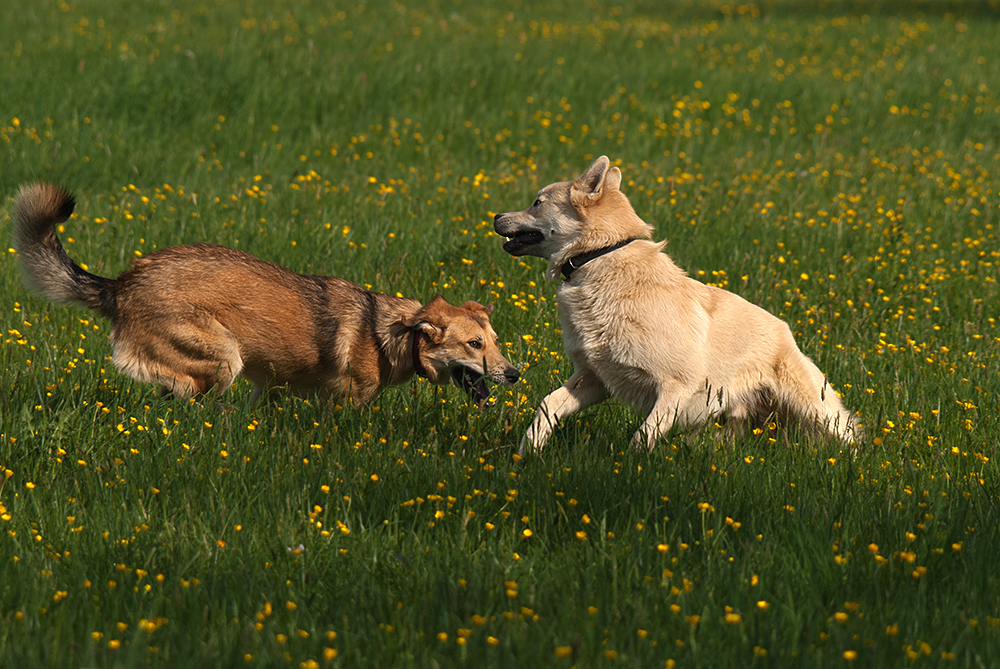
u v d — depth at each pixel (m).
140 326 9.59
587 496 7.69
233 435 8.85
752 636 5.66
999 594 6.20
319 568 6.67
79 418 8.81
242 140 22.31
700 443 9.10
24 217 9.63
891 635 5.59
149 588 6.14
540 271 14.58
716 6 56.44
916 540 6.93
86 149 19.55
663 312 9.36
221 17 38.56
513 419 9.96
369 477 8.02
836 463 8.66
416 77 27.28
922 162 22.30
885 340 12.86
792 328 13.20
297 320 9.84
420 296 13.81
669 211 17.41
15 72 24.75
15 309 12.11
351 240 15.52
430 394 10.68
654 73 30.17
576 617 5.86
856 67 34.09
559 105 27.12
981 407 10.34
